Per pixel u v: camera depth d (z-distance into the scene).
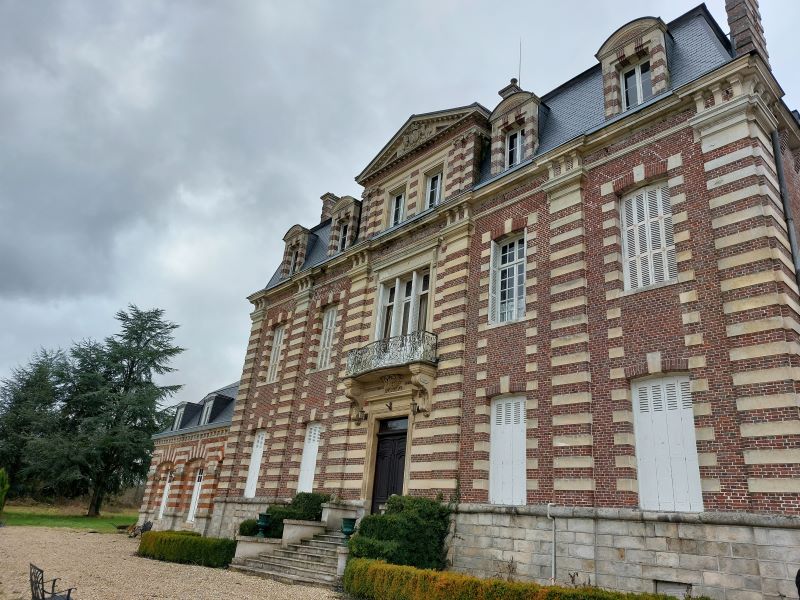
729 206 11.25
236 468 23.70
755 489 9.44
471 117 18.66
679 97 12.59
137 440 42.34
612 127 13.77
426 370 16.12
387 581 11.15
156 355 47.62
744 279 10.63
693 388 10.79
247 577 14.48
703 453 10.30
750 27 13.38
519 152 17.16
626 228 13.34
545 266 14.48
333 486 18.16
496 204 16.67
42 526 30.38
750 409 9.86
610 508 11.23
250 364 25.69
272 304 26.14
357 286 20.83
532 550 12.16
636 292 12.38
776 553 8.95
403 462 16.81
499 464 14.02
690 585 9.77
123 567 15.48
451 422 15.14
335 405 19.52
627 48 14.63
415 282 18.69
